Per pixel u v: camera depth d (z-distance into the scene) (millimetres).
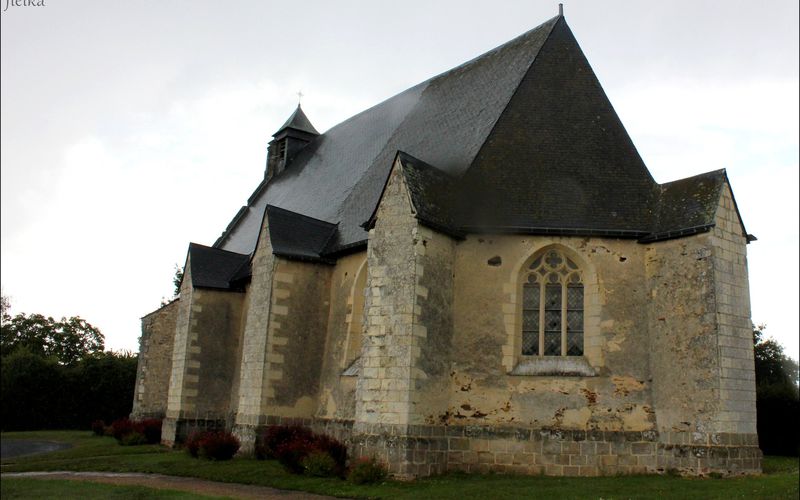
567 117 20984
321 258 22656
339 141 32531
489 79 24297
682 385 16703
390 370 16766
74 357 68938
